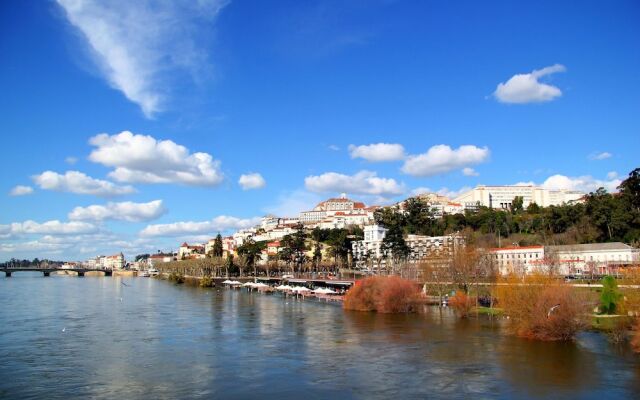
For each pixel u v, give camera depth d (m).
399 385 67.94
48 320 134.00
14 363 81.81
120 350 92.31
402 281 154.50
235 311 159.75
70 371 76.69
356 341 100.25
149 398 63.47
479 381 69.19
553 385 66.81
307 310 162.00
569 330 95.00
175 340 102.81
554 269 162.88
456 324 121.88
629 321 95.06
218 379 71.81
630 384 66.75
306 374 74.19
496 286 133.12
